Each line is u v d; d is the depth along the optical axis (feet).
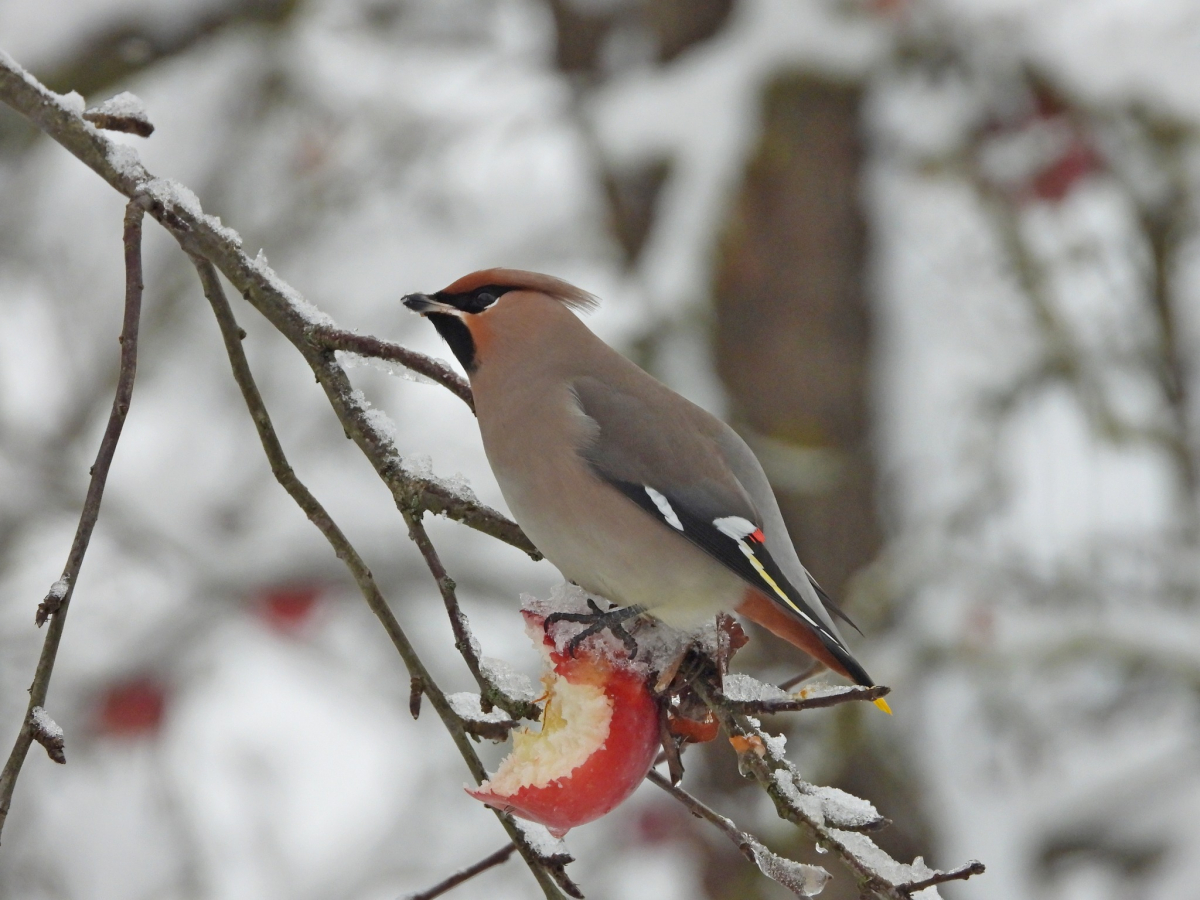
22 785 42.83
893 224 43.55
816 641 21.38
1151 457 41.52
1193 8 40.65
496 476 23.06
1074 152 40.19
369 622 46.65
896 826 38.73
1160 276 41.34
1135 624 39.42
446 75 51.03
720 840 39.86
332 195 47.39
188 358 49.29
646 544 21.79
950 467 42.70
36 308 51.06
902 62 39.68
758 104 38.52
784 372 41.70
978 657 38.29
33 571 44.70
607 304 42.09
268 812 48.70
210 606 44.62
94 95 41.11
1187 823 41.65
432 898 18.83
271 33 44.34
